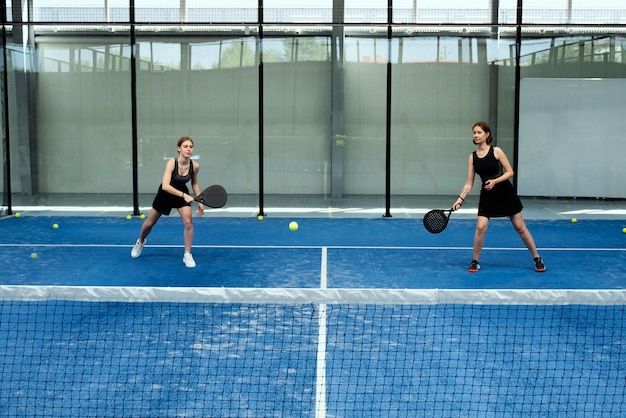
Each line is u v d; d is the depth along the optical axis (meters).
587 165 13.39
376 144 13.34
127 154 13.46
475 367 4.71
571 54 13.20
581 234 11.05
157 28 13.20
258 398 4.17
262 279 7.69
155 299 4.41
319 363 4.78
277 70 13.27
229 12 13.06
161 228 11.48
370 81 13.27
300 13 13.08
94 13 13.11
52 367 4.71
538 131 13.36
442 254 9.25
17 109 13.30
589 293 4.38
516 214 7.98
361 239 10.51
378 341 5.27
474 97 13.28
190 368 4.68
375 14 13.11
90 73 13.34
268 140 13.38
